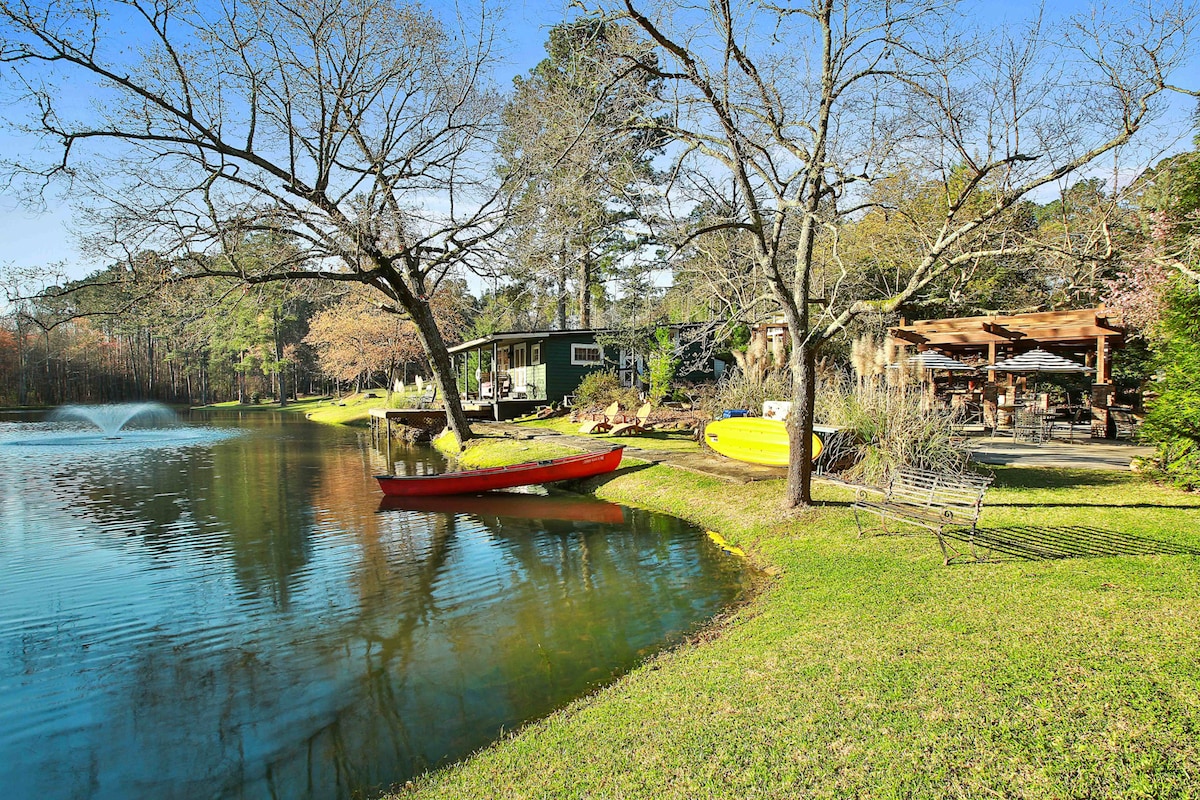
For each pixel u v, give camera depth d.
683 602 6.91
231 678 5.62
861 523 8.32
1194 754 3.18
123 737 4.75
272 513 12.72
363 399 52.38
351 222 15.24
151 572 8.83
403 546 9.99
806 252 8.83
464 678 5.41
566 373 28.31
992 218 7.58
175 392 71.19
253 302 16.80
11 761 4.48
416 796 3.76
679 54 7.29
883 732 3.60
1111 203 9.42
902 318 19.16
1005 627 4.83
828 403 11.84
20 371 57.44
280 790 4.04
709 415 16.50
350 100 15.59
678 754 3.62
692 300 24.53
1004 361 19.14
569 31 8.50
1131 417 15.80
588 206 9.53
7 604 7.59
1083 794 2.99
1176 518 7.27
